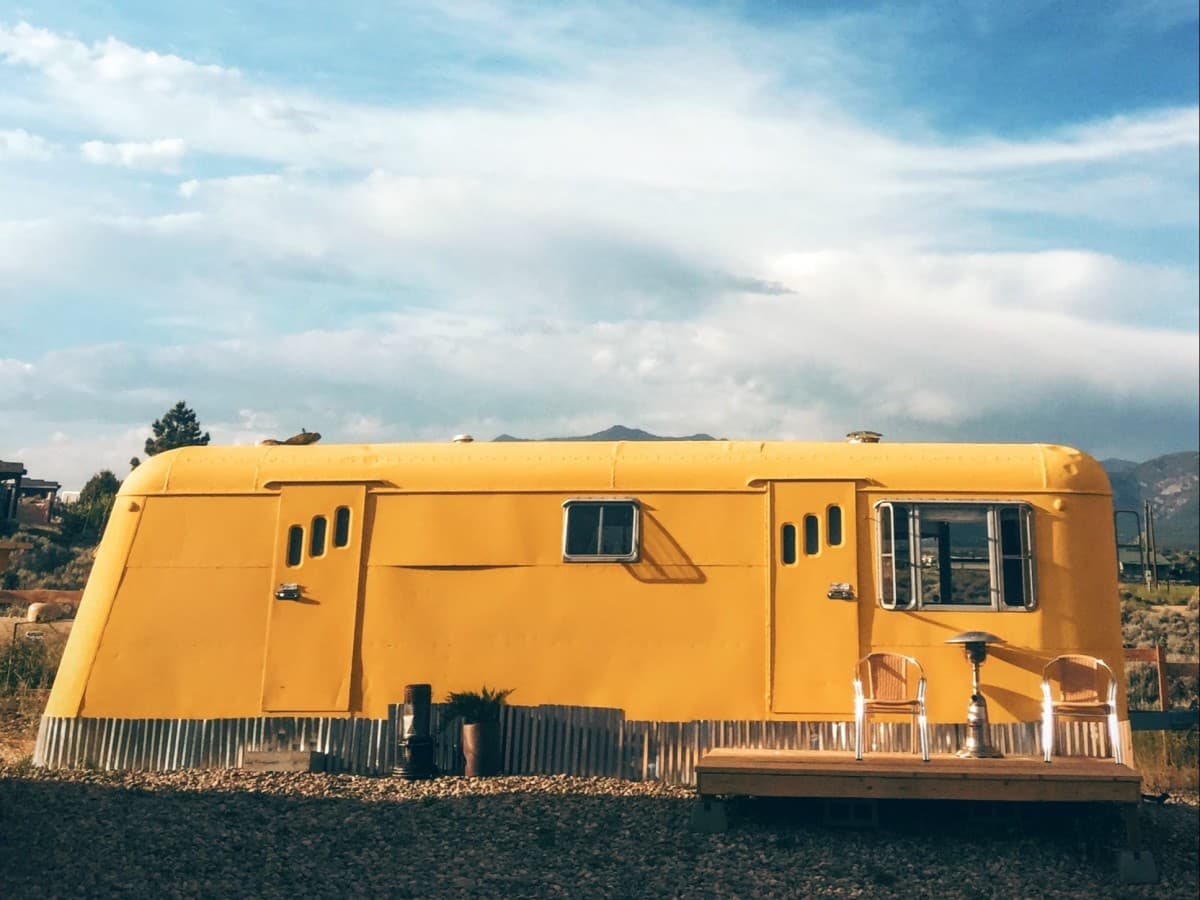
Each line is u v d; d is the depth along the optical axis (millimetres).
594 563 11141
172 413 44062
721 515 11102
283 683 11188
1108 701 9969
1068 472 10922
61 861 8039
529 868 8430
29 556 27422
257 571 11453
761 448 11336
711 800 9336
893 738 10469
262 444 12188
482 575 11266
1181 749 12711
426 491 11461
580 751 10875
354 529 11438
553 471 11375
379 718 11078
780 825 9531
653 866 8539
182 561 11516
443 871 8320
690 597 10984
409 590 11297
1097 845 9234
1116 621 10680
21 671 16172
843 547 10891
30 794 9703
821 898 7996
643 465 11312
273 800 9852
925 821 9648
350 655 11211
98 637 11359
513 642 11109
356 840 8922
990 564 10703
